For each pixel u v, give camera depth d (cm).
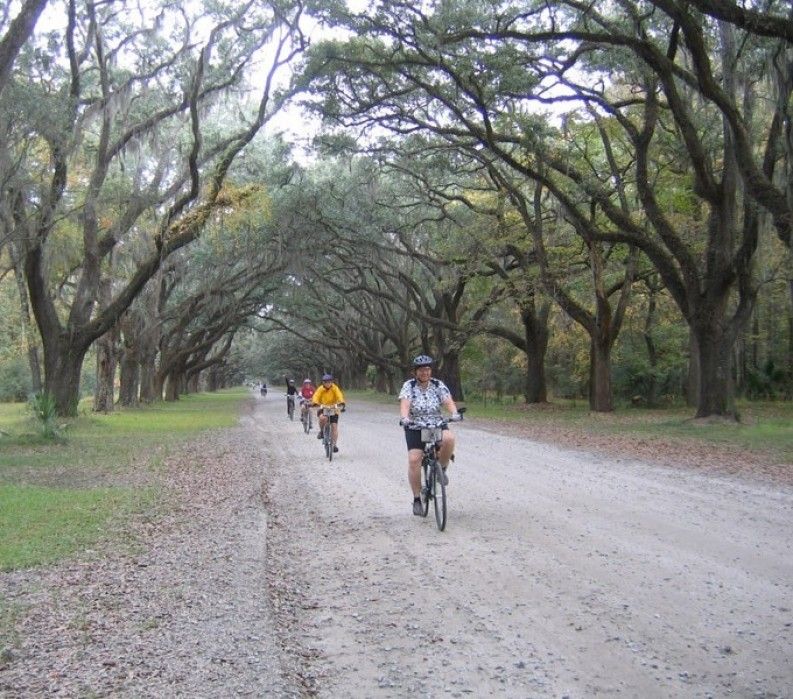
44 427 2098
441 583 667
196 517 1003
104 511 1045
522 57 2195
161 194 3005
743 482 1203
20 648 518
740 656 486
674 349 4200
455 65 2209
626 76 2462
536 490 1141
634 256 3144
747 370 4394
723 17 1474
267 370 11756
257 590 655
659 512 952
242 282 4466
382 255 4544
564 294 3278
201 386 12344
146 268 2767
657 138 2859
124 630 557
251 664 490
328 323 6444
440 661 498
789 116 1838
